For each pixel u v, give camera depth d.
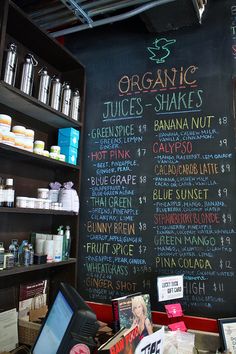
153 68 2.29
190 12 2.04
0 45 1.62
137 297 1.82
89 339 1.05
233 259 1.88
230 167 1.97
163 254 2.05
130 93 2.33
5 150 1.69
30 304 2.04
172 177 2.11
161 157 2.16
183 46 2.22
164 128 2.18
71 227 2.24
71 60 2.31
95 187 2.33
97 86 2.46
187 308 1.93
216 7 2.17
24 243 1.91
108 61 2.45
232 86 2.04
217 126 2.04
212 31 2.15
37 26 1.89
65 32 2.29
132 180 2.22
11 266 1.69
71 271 2.20
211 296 1.90
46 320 1.40
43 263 1.89
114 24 2.48
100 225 2.26
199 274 1.95
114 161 2.30
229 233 1.91
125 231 2.18
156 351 1.24
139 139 2.24
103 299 2.17
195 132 2.09
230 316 1.84
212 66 2.11
